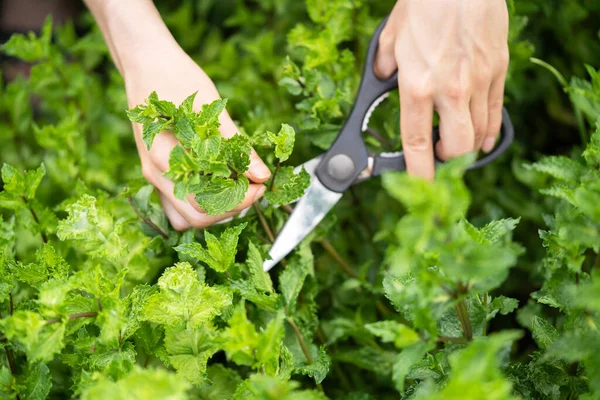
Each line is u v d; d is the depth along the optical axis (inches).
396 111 32.3
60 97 40.0
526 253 35.9
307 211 29.9
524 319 30.4
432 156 29.8
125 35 29.9
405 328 23.2
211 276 28.8
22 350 26.7
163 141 28.3
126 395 22.5
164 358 26.6
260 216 29.6
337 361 31.9
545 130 40.1
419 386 25.2
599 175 26.8
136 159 38.9
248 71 40.1
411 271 24.7
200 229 29.7
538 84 39.3
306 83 31.6
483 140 31.3
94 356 25.5
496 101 30.4
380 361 30.8
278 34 42.8
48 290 24.5
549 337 25.5
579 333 24.0
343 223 35.9
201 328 26.3
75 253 31.5
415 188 21.0
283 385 22.7
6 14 47.9
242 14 43.2
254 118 33.9
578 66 39.0
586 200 23.2
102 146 38.0
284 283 27.4
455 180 21.0
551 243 25.8
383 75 30.6
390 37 30.0
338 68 32.8
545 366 25.4
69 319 24.8
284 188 27.9
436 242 21.8
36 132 36.0
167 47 29.7
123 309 25.5
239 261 30.1
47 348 24.2
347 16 34.0
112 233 27.5
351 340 32.9
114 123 40.8
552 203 35.0
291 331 28.4
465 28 28.4
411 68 28.9
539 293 26.3
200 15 47.1
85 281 24.9
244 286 26.5
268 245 29.8
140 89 29.5
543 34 40.2
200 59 44.3
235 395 24.5
